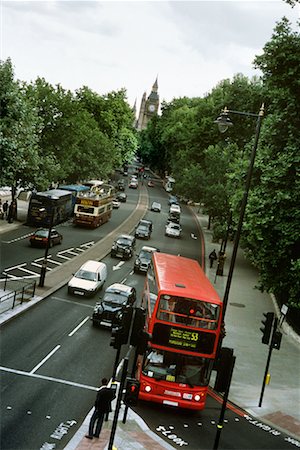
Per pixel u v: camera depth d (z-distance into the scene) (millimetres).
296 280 26953
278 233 27656
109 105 107250
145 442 15930
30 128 44688
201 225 79125
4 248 43500
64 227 59812
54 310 29375
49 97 57062
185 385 18312
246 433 18016
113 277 40250
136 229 60625
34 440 14961
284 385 23094
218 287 41469
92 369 21828
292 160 26266
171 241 61500
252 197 28312
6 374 19656
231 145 61938
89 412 17672
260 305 37625
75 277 33750
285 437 18172
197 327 18234
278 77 29562
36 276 36094
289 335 30969
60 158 59844
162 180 156375
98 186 72625
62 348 23609
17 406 17125
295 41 29188
